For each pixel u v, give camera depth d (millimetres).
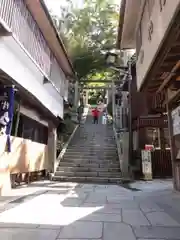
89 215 4699
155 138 14305
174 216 4691
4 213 4777
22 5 6492
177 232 3680
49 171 11516
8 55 5602
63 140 15578
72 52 22750
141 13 6469
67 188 8602
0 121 6055
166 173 12688
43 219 4352
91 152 13664
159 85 7121
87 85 25188
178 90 6996
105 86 23781
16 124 7711
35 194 7137
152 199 6543
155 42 4902
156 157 12867
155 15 4938
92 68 22984
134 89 15273
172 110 8195
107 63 12523
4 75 5645
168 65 5457
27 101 8547
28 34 7023
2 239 3295
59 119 12016
